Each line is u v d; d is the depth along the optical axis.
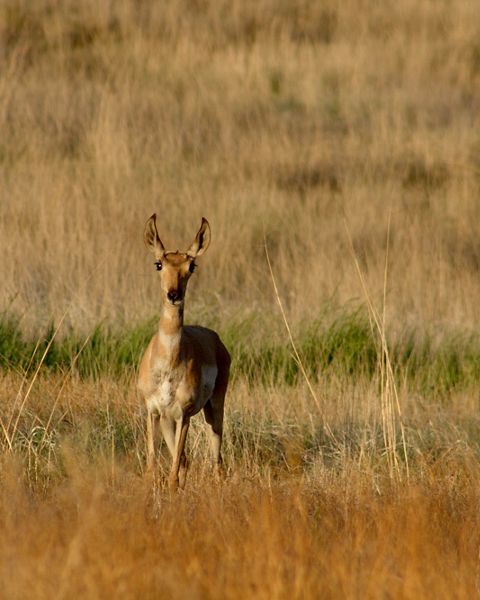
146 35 108.12
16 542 20.27
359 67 104.81
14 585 18.23
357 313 52.25
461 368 51.41
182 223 69.38
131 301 53.81
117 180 76.00
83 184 74.12
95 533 20.41
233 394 43.06
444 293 60.53
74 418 36.19
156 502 25.97
